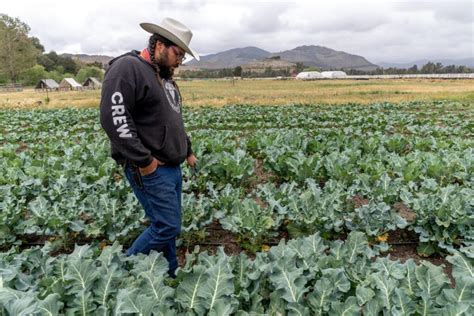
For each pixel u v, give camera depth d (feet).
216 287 8.77
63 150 32.99
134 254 11.45
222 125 48.24
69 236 15.88
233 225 14.66
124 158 10.59
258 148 30.35
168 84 10.76
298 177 21.17
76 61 473.26
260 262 10.16
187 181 21.44
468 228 14.78
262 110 70.13
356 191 18.45
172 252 11.93
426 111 62.95
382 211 15.29
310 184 17.70
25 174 23.20
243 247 15.35
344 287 9.29
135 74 9.74
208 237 16.29
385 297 8.95
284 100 99.25
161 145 10.47
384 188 17.72
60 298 8.93
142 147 9.82
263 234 15.02
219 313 8.02
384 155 26.50
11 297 7.63
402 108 70.90
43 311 7.75
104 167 21.43
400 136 32.27
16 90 238.48
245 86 199.21
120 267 10.30
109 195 18.15
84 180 20.88
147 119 10.28
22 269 11.43
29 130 49.96
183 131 11.26
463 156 25.63
